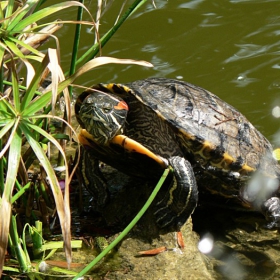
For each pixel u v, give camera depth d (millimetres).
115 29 5113
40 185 5469
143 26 9938
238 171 5488
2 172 4680
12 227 4699
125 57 9133
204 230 5613
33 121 5457
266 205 5660
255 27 9812
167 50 9336
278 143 7152
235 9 10375
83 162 5730
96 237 5312
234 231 5590
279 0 10570
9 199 4047
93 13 10102
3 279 4793
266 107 7914
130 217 5504
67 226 4215
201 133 5309
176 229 5227
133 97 5605
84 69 4383
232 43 9430
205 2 10617
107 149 5395
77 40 5219
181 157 5344
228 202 5824
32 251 5133
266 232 5570
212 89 8352
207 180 5535
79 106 5922
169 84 5707
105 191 5781
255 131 5969
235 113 5875
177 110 5379
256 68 8781
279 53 9109
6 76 5812
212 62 8992
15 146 4180
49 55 4234
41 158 4254
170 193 5145
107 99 5453
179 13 10281
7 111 4332
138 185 5902
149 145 5934
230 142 5484
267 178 5668
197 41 9531
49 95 4379
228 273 4973
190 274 4844
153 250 5094
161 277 4816
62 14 10117
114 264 5004
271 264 5090
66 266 4965
